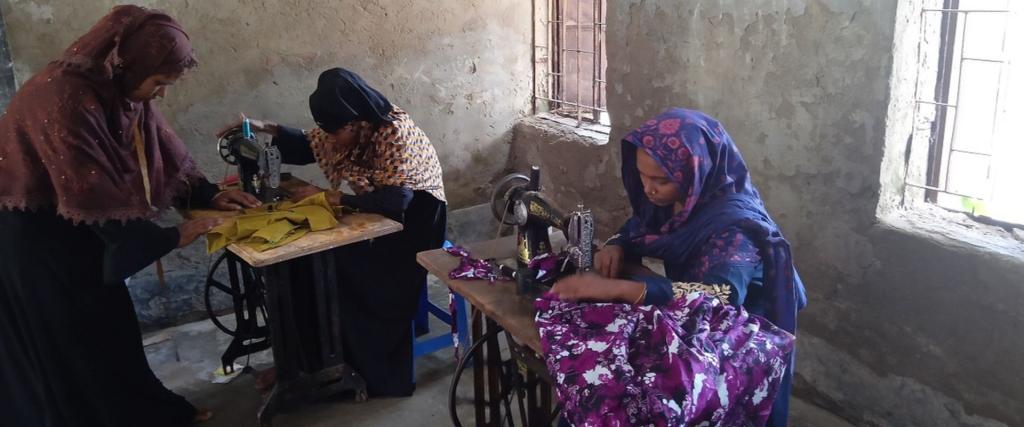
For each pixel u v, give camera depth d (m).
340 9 3.94
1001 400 2.47
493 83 4.52
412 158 2.99
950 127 2.70
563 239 2.62
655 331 1.73
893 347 2.73
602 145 3.96
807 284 2.97
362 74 4.09
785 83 2.85
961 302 2.50
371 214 2.90
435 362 3.55
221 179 3.83
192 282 3.91
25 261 2.53
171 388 3.34
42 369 2.65
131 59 2.47
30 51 3.29
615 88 3.70
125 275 2.57
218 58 3.68
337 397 3.27
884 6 2.49
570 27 4.45
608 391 1.62
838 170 2.75
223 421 3.12
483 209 4.70
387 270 3.16
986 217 2.63
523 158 4.63
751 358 1.73
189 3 3.55
